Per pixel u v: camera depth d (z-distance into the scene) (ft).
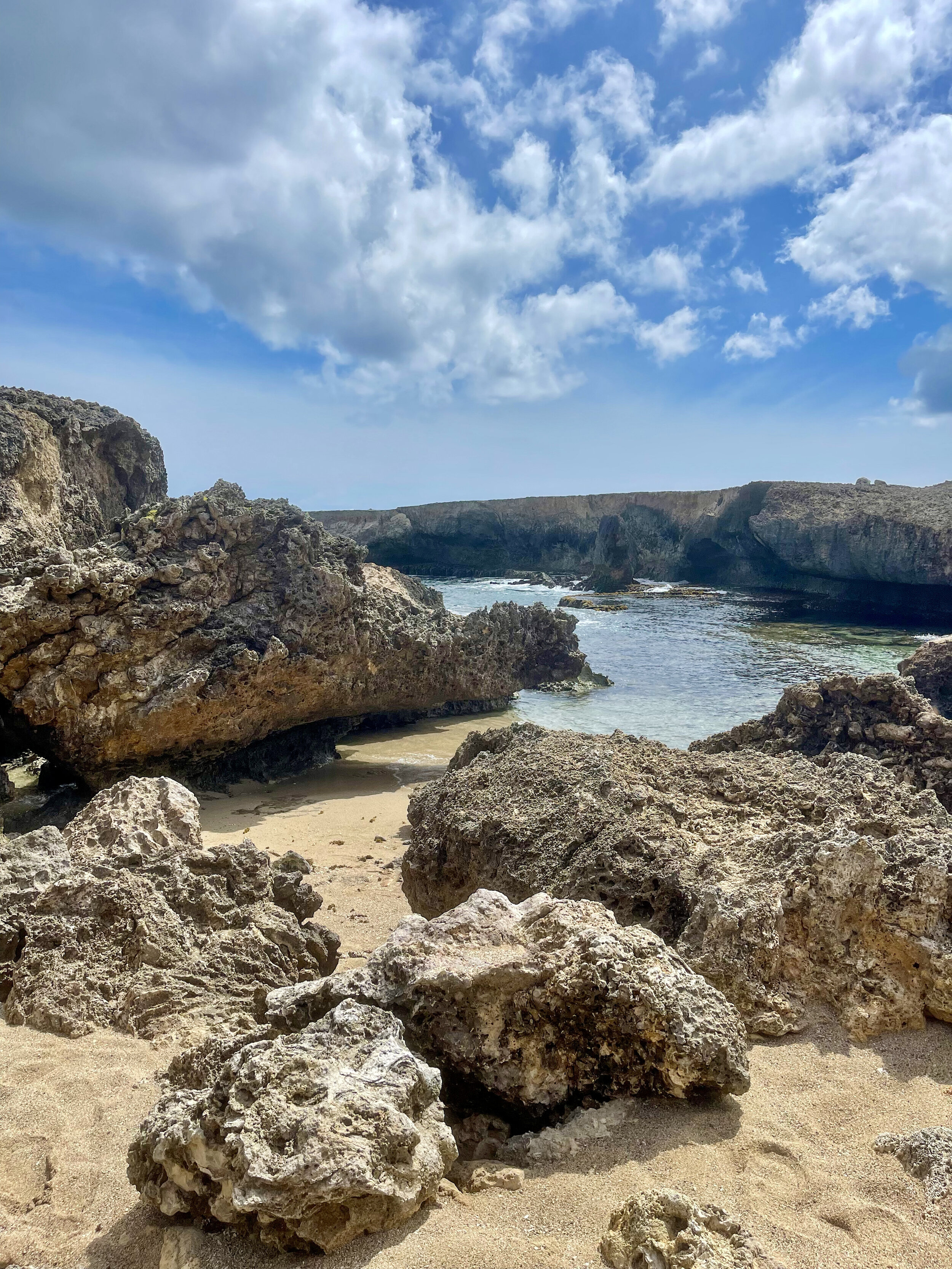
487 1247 9.76
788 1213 10.53
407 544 221.46
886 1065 14.30
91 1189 11.50
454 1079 13.33
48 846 21.48
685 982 13.38
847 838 17.19
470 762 32.71
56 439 69.36
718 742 38.11
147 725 39.37
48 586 37.93
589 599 154.20
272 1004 13.33
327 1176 9.45
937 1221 10.35
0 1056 14.97
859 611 132.46
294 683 44.75
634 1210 9.89
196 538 43.73
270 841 34.58
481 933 14.07
